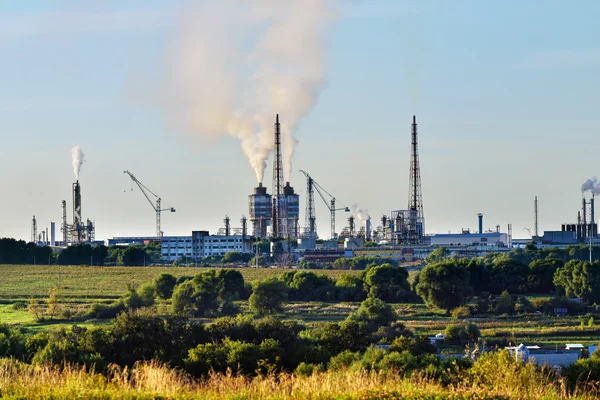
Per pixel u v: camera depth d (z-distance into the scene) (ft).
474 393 403.13
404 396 391.45
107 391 400.26
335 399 385.29
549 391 427.74
